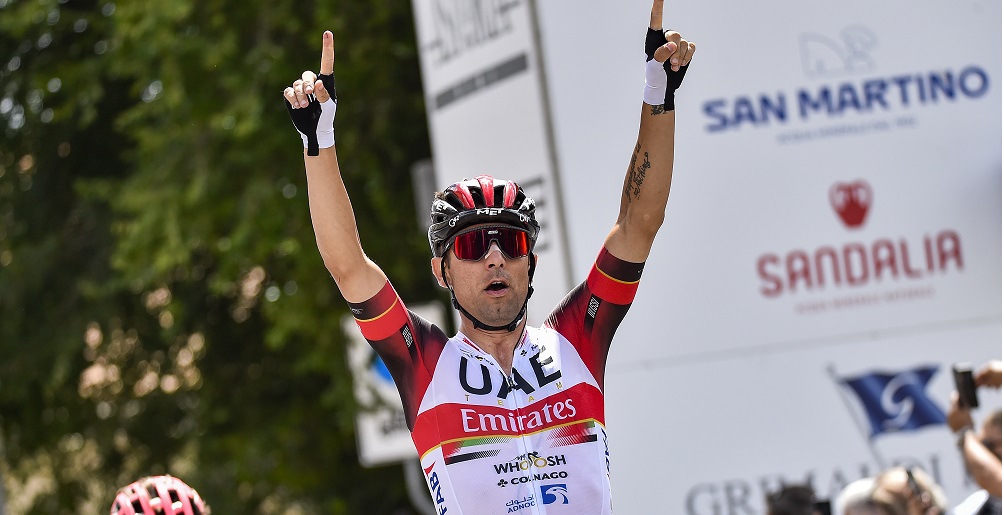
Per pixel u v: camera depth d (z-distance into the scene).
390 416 30.92
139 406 44.84
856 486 17.36
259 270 42.28
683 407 20.14
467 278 11.30
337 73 37.28
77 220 45.06
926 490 17.17
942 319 20.52
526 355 11.46
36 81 41.34
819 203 20.44
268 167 37.75
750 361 20.22
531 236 11.50
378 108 37.56
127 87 44.28
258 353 44.75
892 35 20.70
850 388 20.36
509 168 21.47
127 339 44.53
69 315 42.91
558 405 11.25
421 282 39.53
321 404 43.59
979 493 19.25
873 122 20.61
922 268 20.58
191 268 43.09
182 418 44.91
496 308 11.30
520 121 20.97
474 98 22.38
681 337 20.22
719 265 20.30
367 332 11.47
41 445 45.62
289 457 42.53
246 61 36.50
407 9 38.06
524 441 11.06
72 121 44.19
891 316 20.47
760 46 20.42
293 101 11.16
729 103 20.38
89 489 46.16
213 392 44.03
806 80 20.52
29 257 42.72
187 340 45.25
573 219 20.20
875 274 20.48
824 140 20.52
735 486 20.11
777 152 20.42
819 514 18.09
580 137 20.25
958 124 20.75
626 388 20.20
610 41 20.33
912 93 20.70
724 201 20.34
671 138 11.70
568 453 11.09
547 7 20.38
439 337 11.57
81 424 45.25
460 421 11.09
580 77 20.31
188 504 12.00
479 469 10.95
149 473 45.34
